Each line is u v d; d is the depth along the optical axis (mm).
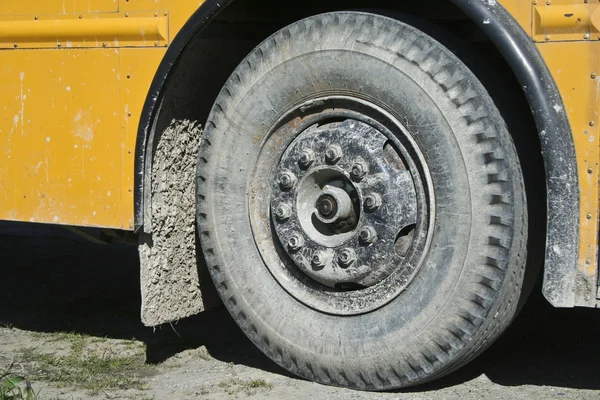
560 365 4680
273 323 4422
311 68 4285
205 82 4777
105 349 5160
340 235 4250
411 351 4098
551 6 3775
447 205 4012
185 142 4762
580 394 4230
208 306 4996
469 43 4238
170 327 5566
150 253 4633
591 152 3742
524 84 3783
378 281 4176
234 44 4855
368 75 4148
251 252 4488
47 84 4770
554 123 3750
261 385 4414
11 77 4855
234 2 4555
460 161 3975
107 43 4613
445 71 3996
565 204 3750
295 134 4375
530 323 5410
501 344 5035
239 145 4492
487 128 3932
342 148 4188
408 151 4102
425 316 4059
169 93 4566
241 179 4496
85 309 6074
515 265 3957
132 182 4594
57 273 7156
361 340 4195
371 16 4164
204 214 4590
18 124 4852
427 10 4570
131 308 6078
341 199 4176
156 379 4613
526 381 4426
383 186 4094
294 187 4316
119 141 4617
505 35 3811
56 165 4773
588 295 3768
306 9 4859
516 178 3928
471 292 3969
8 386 4078
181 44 4410
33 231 8758
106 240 5230
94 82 4656
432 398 4176
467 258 3975
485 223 3938
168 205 4699
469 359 4133
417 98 4043
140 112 4562
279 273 4422
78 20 4676
